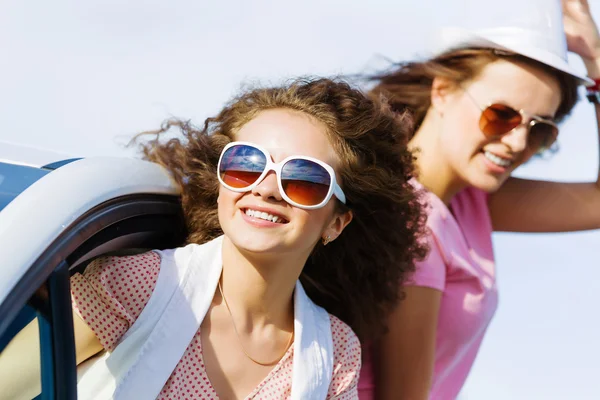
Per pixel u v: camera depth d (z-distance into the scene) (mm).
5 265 1925
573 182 4797
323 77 2932
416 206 3250
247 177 2572
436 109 4172
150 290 2555
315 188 2615
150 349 2500
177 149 2992
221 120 2975
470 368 4328
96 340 2557
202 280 2646
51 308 2064
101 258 2576
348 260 3223
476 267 4168
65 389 2057
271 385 2740
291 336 2824
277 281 2705
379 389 3896
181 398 2564
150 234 2826
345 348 2930
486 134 4035
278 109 2795
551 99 4145
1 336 1856
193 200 2977
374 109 2908
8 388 2016
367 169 2918
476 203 4383
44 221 2084
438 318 3998
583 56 4824
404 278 3406
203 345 2639
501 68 4062
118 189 2455
